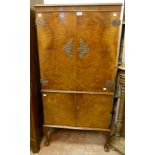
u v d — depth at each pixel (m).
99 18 1.42
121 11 1.40
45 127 1.90
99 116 1.75
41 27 1.51
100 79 1.61
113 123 1.97
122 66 1.63
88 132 2.21
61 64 1.60
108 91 1.64
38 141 1.91
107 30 1.45
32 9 1.67
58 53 1.57
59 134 2.17
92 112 1.74
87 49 1.52
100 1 1.85
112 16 1.40
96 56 1.53
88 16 1.43
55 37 1.52
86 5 1.39
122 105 1.77
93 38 1.48
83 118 1.78
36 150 1.85
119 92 1.77
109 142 1.90
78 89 1.67
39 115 1.98
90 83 1.63
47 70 1.64
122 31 1.62
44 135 2.06
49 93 1.73
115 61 1.53
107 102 1.68
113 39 1.46
